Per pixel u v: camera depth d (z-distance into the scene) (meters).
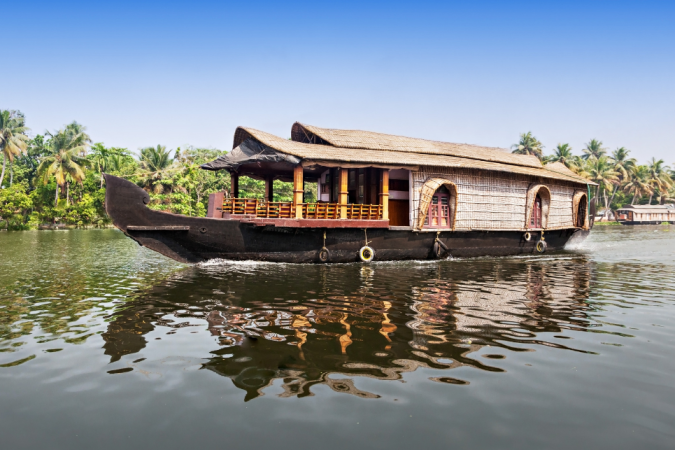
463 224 14.13
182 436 2.91
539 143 53.97
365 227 12.34
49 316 6.08
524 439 2.84
